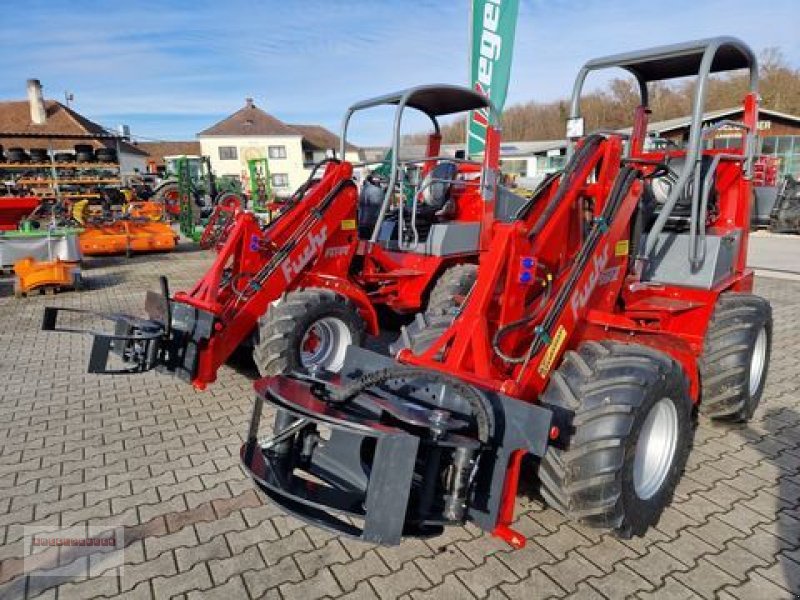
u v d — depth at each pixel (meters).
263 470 2.42
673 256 3.88
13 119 34.84
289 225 4.84
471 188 6.20
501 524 2.36
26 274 8.53
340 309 4.54
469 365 2.69
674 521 2.95
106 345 3.71
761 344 4.00
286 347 4.24
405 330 3.35
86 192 17.62
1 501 3.20
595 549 2.74
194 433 4.02
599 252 2.96
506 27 8.23
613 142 3.11
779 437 3.83
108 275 10.42
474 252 5.80
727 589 2.46
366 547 2.78
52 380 5.10
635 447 2.53
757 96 3.93
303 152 48.16
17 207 12.80
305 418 2.22
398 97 5.07
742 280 4.18
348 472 2.44
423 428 2.35
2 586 2.55
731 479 3.33
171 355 4.14
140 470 3.53
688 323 3.82
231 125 44.34
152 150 53.66
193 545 2.81
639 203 3.37
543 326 2.68
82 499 3.21
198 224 16.09
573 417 2.53
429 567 2.63
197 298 4.18
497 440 2.35
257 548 2.79
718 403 3.70
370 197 6.02
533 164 35.06
